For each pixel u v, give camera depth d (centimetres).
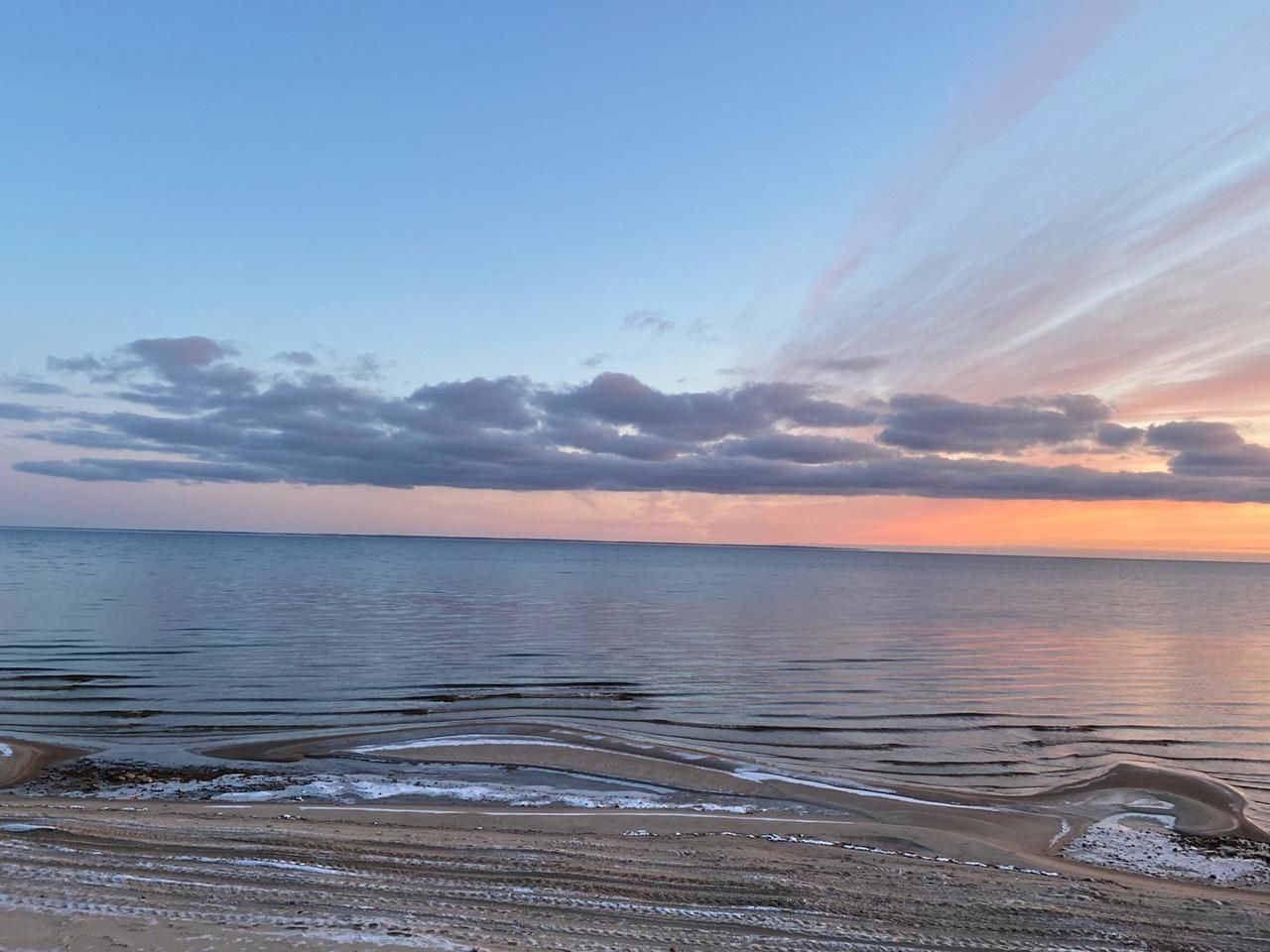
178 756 1494
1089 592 9306
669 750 1611
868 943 694
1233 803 1345
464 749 1577
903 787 1413
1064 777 1499
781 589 7894
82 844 889
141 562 9106
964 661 3070
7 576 6100
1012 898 859
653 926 707
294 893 741
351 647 3009
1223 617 5894
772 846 1050
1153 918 815
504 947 618
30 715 1783
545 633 3688
